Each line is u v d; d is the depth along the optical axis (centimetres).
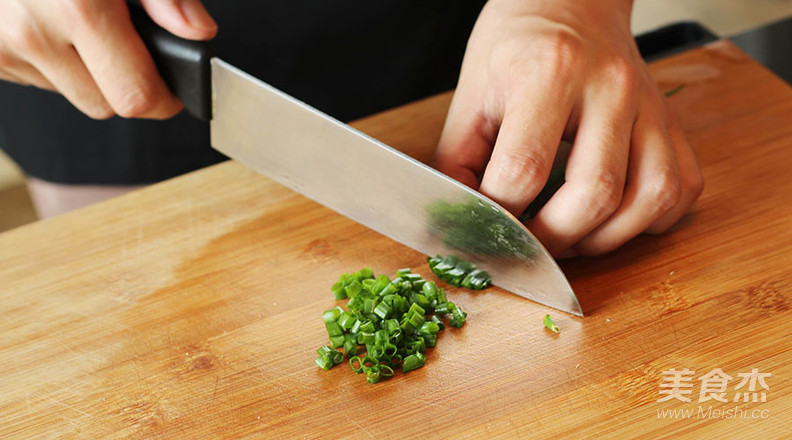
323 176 53
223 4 64
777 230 52
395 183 51
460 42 71
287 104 52
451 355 48
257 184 57
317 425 47
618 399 46
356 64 68
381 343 48
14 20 53
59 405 48
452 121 52
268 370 49
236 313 51
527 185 48
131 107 54
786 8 91
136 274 53
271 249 53
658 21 95
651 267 51
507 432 46
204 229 55
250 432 47
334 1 65
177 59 52
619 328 49
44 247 54
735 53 62
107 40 52
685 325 49
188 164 70
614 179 48
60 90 56
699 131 57
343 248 53
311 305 51
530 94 49
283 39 66
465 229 50
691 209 53
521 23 52
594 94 50
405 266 52
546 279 49
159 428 47
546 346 48
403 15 67
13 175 81
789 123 57
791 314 48
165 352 50
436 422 46
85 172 71
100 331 50
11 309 52
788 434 45
